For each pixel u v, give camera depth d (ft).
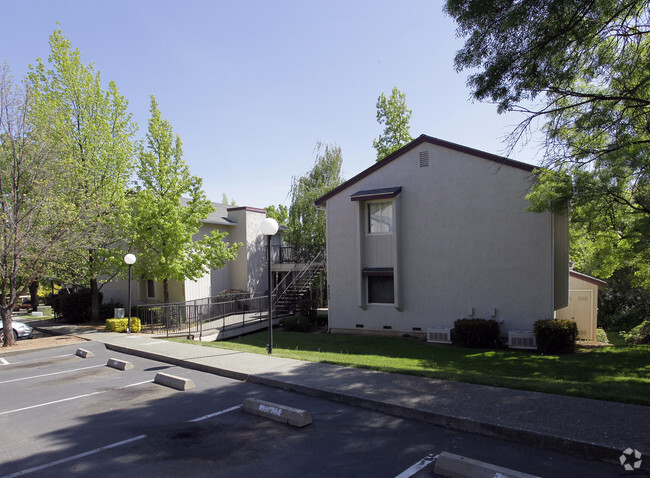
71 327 62.75
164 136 61.57
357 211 55.98
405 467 14.56
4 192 46.83
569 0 23.68
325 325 68.03
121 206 59.36
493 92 28.63
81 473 15.29
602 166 34.04
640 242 38.68
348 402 22.07
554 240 47.16
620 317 75.87
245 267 80.07
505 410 18.67
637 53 28.45
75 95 59.47
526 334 44.70
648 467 13.62
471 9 25.90
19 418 22.06
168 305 56.80
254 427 19.30
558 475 13.41
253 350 38.14
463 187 50.52
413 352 43.37
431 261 52.37
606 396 20.04
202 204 63.93
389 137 80.07
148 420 20.89
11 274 46.75
